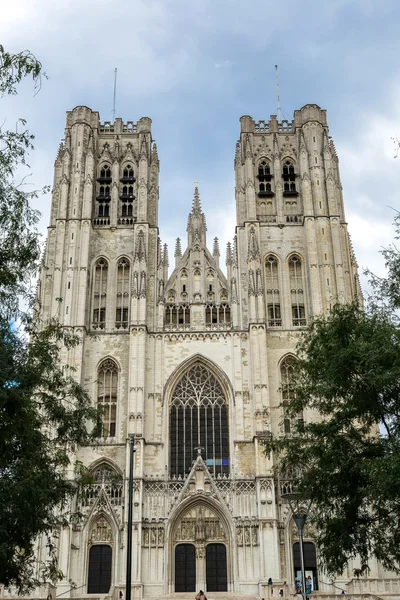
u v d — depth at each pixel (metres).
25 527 44.41
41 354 49.91
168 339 100.62
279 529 88.19
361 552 50.72
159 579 85.75
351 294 104.00
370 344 48.59
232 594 83.56
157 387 97.62
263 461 89.88
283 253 107.31
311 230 106.56
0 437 41.66
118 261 107.06
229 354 99.62
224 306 103.81
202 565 87.56
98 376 99.62
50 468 52.03
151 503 89.81
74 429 57.66
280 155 114.75
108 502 89.06
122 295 105.12
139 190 109.56
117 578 85.50
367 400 49.22
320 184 109.75
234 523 88.06
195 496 89.69
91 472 92.69
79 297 101.62
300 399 56.91
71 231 105.94
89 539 88.19
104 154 115.25
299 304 104.56
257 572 85.81
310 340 60.09
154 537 87.88
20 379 44.72
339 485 50.34
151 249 106.94
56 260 104.25
